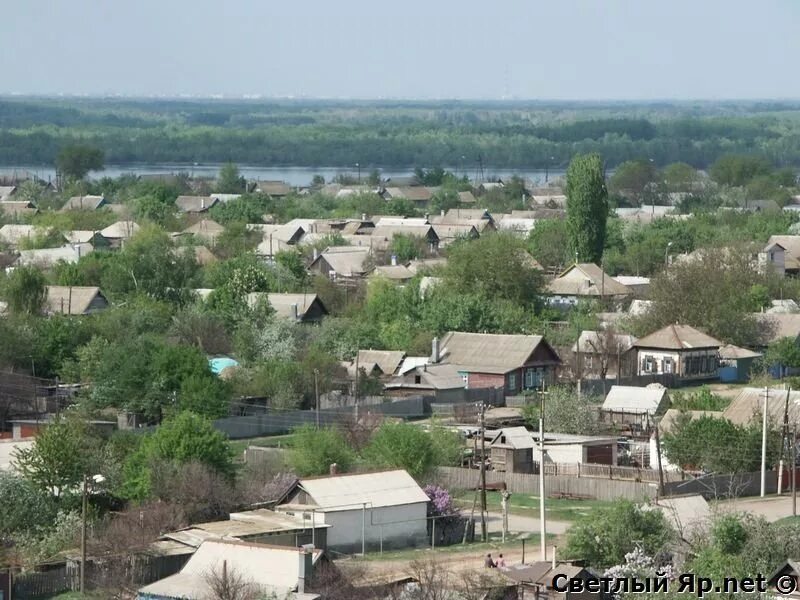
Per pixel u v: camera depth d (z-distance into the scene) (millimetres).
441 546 83312
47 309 147250
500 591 67625
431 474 93688
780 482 97375
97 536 76938
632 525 74438
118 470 87500
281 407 117875
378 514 81938
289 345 132750
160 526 78938
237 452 104188
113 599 69562
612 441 104500
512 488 98625
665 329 144000
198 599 64562
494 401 129500
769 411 103812
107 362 114688
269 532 77500
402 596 66375
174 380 112438
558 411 112938
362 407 119312
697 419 104000
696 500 82562
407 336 140125
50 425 94188
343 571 70688
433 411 122188
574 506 93812
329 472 90500
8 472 83125
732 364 144875
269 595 64375
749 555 69562
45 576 72375
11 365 122375
